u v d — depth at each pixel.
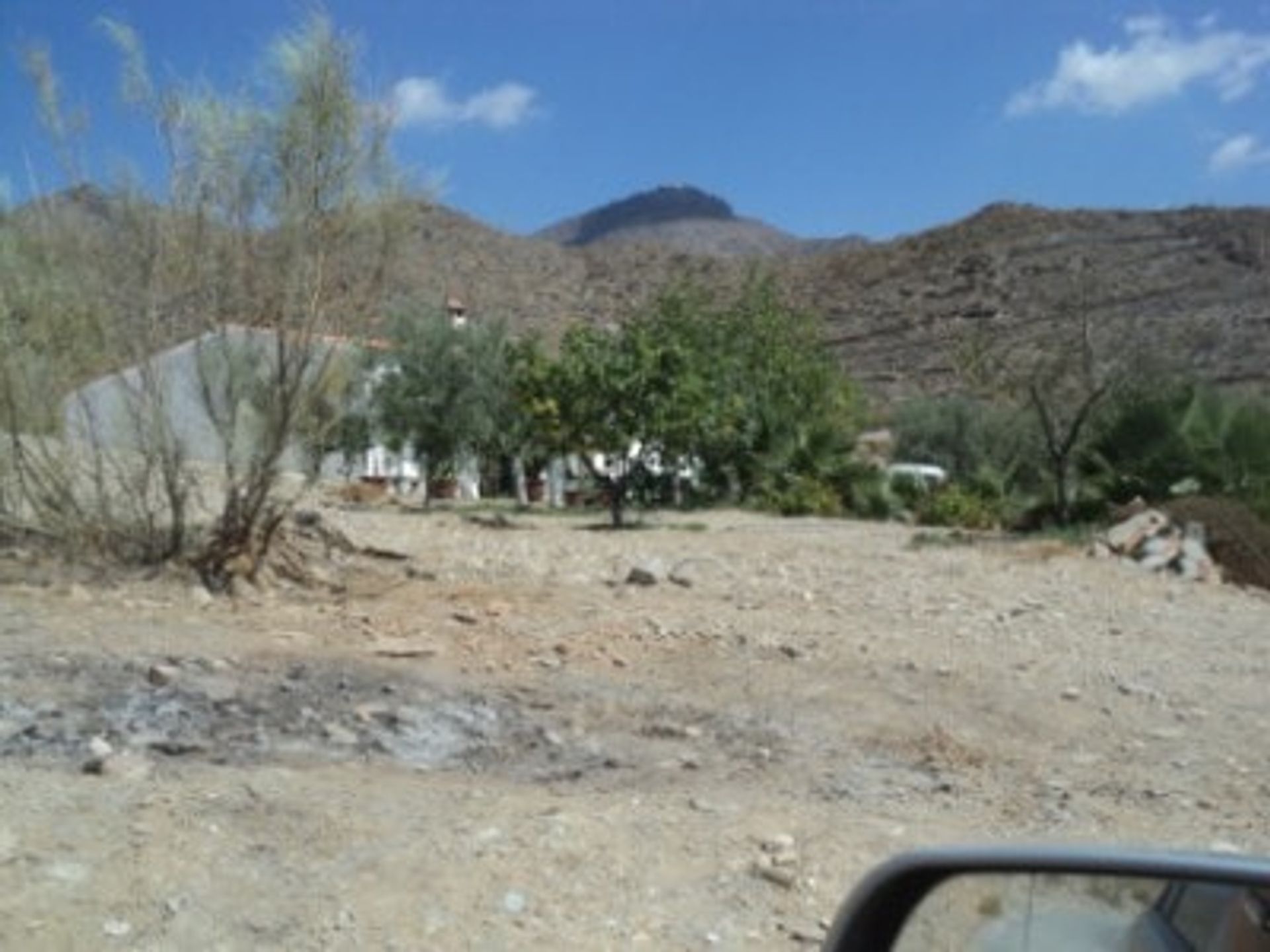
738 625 10.31
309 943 5.02
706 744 7.50
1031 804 6.90
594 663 8.91
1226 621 12.46
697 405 19.92
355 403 22.47
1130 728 8.45
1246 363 50.81
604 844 5.88
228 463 10.47
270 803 5.97
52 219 10.70
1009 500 23.17
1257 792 7.30
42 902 5.07
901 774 7.25
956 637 10.60
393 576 11.53
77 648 8.10
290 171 10.56
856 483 26.75
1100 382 22.28
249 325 10.52
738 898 5.58
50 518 10.63
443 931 5.16
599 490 23.33
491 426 27.17
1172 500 17.36
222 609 9.65
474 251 84.56
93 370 10.63
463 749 7.08
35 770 6.22
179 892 5.22
